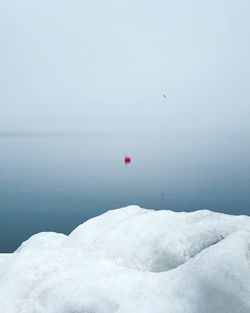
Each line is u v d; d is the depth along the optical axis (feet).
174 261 31.09
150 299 24.43
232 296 22.47
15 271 29.63
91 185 155.74
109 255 33.27
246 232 25.79
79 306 25.05
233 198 127.34
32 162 237.25
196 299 23.44
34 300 26.17
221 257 23.80
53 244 38.52
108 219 40.68
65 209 115.24
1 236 89.92
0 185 154.71
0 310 25.63
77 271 28.89
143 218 37.35
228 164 220.64
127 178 173.58
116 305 24.53
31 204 121.49
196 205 118.83
